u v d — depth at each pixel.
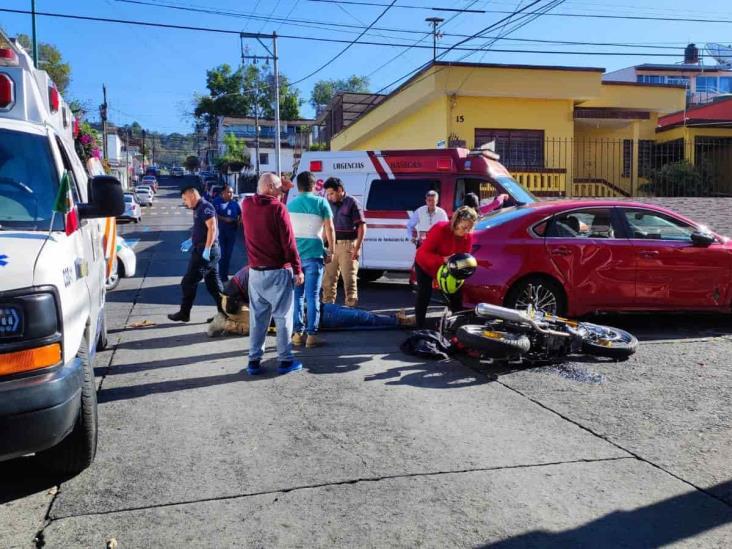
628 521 3.47
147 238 23.78
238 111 85.06
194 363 6.52
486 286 7.52
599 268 7.59
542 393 5.50
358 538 3.29
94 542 3.26
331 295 8.07
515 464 4.13
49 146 4.42
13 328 3.14
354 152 11.44
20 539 3.30
